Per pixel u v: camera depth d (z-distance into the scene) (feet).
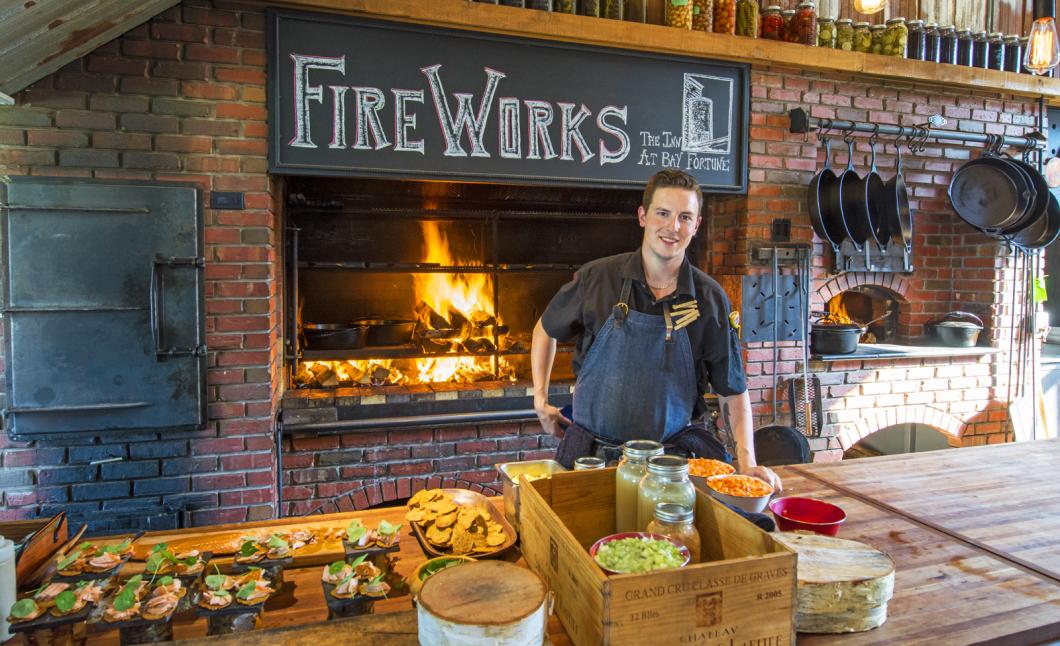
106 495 9.07
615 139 10.94
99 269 8.69
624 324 6.12
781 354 12.32
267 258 9.35
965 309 14.38
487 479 11.05
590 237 13.75
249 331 9.32
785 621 3.48
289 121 9.39
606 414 6.22
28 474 8.84
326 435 10.32
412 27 9.79
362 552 4.26
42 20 7.07
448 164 10.14
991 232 13.07
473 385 11.23
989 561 4.81
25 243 8.46
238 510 9.45
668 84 11.17
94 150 8.72
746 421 6.34
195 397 9.06
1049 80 13.26
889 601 4.22
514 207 12.34
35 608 3.54
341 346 11.17
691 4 11.03
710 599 3.32
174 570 4.10
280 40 9.27
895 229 12.16
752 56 11.32
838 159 12.91
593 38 10.44
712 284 6.22
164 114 8.91
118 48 8.73
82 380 8.71
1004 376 14.05
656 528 4.06
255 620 3.73
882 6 10.12
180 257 8.93
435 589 3.34
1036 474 6.95
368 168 9.77
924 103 12.91
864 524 5.50
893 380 13.35
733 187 11.71
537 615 3.17
